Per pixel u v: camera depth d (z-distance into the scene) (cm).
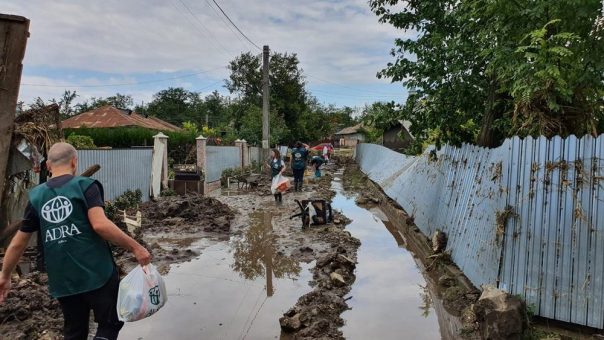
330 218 1136
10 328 460
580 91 519
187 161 2155
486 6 552
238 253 835
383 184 1761
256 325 502
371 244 937
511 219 500
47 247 320
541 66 491
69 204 321
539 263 466
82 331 339
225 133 3450
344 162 4316
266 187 1983
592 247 429
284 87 4519
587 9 482
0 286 326
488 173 596
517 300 441
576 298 436
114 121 3183
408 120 848
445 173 859
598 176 428
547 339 423
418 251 864
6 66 551
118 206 1122
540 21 516
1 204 586
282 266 748
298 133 4600
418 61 798
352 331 491
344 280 667
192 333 480
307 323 495
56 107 670
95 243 328
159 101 7681
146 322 508
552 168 463
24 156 600
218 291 619
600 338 416
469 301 547
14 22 549
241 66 4638
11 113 561
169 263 764
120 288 334
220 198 1627
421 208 1002
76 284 320
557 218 455
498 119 675
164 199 1403
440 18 795
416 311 550
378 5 860
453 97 768
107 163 1145
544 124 514
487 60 671
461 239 673
